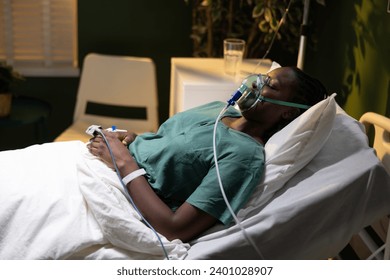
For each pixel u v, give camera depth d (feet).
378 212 5.54
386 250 5.88
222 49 10.82
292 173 5.69
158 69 11.31
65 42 11.32
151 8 10.93
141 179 5.65
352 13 8.50
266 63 9.59
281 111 6.00
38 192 5.56
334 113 5.62
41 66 11.31
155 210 5.43
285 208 5.28
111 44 11.07
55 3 11.04
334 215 5.48
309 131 5.59
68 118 11.54
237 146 5.60
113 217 5.20
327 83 9.50
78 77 11.28
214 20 10.09
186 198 5.79
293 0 9.70
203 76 8.84
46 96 11.35
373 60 7.81
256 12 9.56
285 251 5.36
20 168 5.98
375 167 5.45
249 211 5.55
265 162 5.66
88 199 5.38
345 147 5.88
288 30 10.25
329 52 9.39
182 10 10.99
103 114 11.43
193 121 6.19
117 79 10.08
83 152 6.24
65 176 5.80
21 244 5.25
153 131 10.03
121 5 10.85
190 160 5.69
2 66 9.43
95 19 10.89
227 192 5.41
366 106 8.02
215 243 5.23
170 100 10.61
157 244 5.20
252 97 5.95
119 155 5.81
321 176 5.63
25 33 11.14
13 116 9.59
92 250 5.34
